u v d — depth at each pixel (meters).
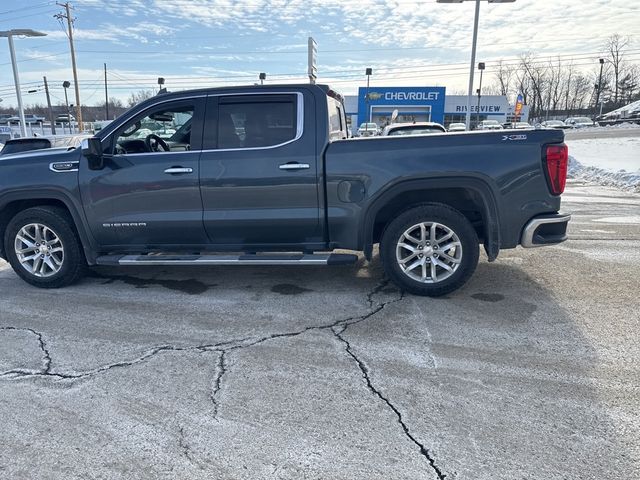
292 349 3.38
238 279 5.02
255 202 4.27
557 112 87.56
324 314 4.01
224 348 3.42
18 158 4.64
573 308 4.03
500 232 4.08
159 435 2.47
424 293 4.29
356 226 4.23
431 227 4.18
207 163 4.25
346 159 4.12
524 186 4.00
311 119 4.19
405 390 2.84
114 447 2.38
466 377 2.97
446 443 2.36
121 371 3.12
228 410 2.67
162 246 4.58
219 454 2.32
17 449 2.37
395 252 4.25
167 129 4.66
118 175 4.39
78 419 2.61
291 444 2.38
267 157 4.20
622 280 4.72
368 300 4.31
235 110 4.29
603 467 2.17
